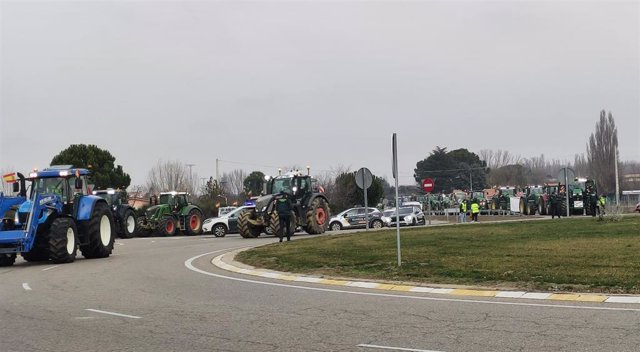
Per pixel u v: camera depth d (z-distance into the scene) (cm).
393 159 1334
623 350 642
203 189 7456
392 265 1342
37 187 1822
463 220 4212
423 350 669
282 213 2188
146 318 875
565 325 765
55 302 1027
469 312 868
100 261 1795
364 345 698
